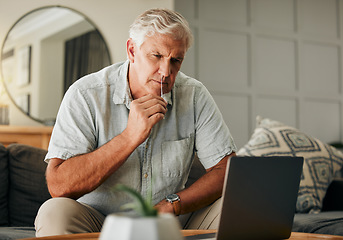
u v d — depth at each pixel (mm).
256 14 4527
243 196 913
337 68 5016
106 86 1521
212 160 1581
